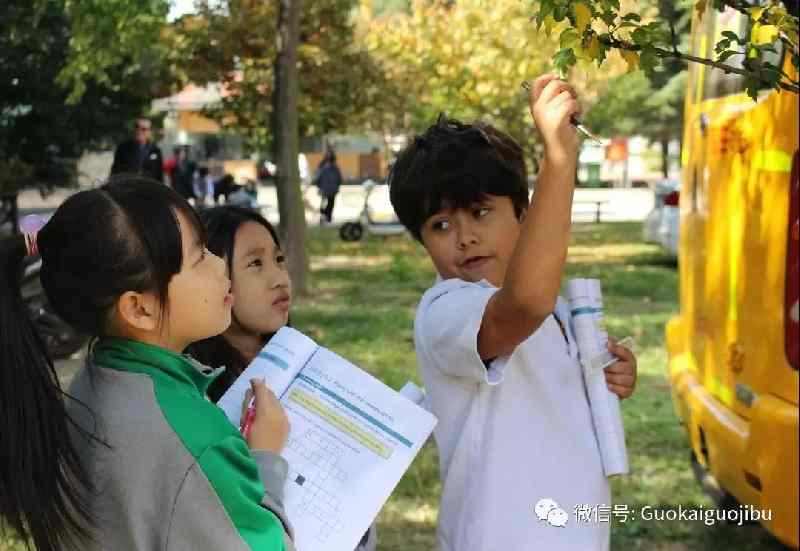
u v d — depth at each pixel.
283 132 13.05
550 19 2.66
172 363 2.13
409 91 22.39
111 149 19.59
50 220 2.14
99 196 2.12
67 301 2.14
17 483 2.04
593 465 2.66
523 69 20.45
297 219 13.23
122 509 2.01
